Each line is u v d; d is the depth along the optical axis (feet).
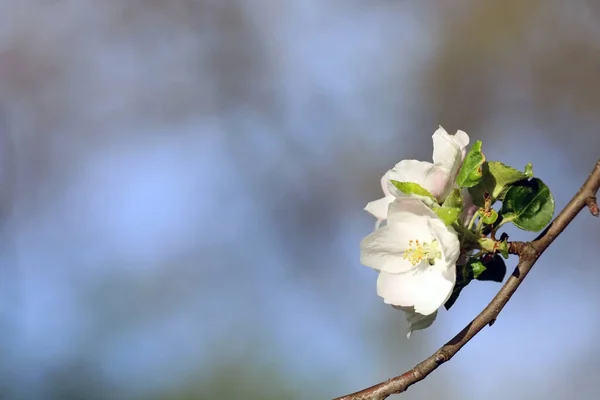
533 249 3.99
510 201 4.02
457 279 4.01
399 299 4.01
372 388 3.98
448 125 8.88
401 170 4.03
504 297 3.97
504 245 3.99
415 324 4.04
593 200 4.00
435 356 3.97
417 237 4.02
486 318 3.97
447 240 3.96
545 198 4.02
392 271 4.02
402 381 3.97
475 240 4.00
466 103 8.82
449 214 3.97
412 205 4.00
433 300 4.00
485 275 4.04
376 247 4.02
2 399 8.37
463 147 4.04
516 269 3.99
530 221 4.02
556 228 4.00
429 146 8.95
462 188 4.04
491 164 4.03
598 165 4.01
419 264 4.01
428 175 4.02
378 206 4.09
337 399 3.98
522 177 4.03
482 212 4.00
